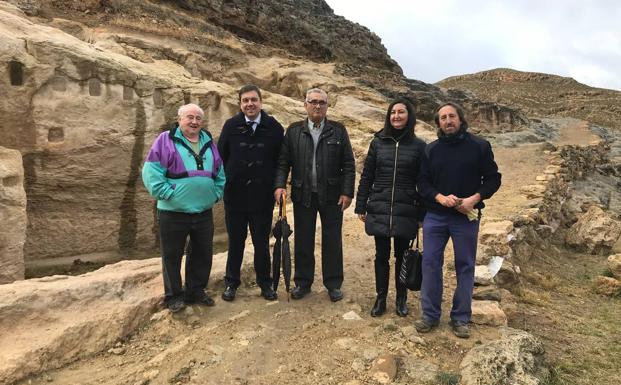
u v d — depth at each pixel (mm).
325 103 4895
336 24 33156
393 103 4707
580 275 9234
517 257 8766
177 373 3803
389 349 4230
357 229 8469
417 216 4734
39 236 8188
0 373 3539
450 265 6688
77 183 8383
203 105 9859
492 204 12031
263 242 5188
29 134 7758
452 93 37719
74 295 4438
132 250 9250
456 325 4570
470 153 4316
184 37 19875
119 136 8711
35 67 7637
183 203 4555
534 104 74250
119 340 4328
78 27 16281
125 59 9398
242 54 22438
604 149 33750
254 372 3887
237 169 4902
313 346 4309
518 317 6129
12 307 4059
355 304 5250
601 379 4633
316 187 5039
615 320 6457
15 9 10180
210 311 4961
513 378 3908
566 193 16594
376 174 4797
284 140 5098
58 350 3943
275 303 5195
